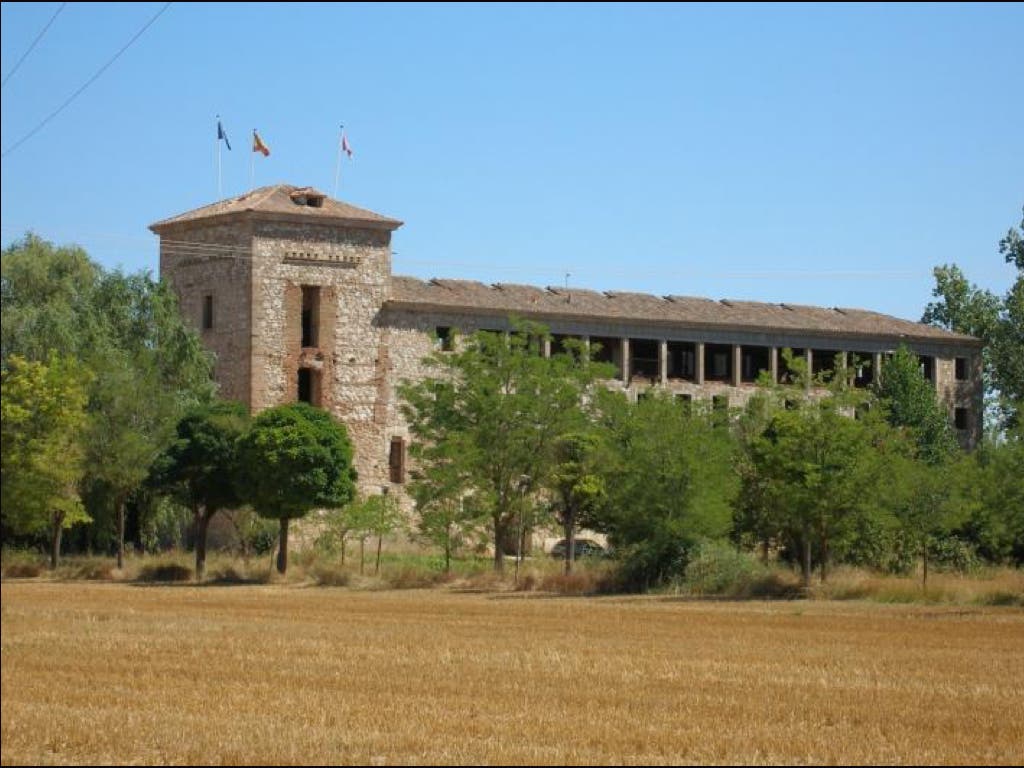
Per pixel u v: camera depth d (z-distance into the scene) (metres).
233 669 37.75
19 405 72.06
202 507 87.00
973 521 75.19
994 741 27.70
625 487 73.06
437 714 30.33
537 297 107.50
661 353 108.81
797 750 26.66
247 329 96.62
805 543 68.25
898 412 105.88
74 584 74.81
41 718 30.17
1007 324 117.81
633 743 27.30
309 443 77.06
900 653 41.72
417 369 101.31
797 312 116.75
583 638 46.25
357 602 63.09
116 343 91.06
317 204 100.75
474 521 81.81
